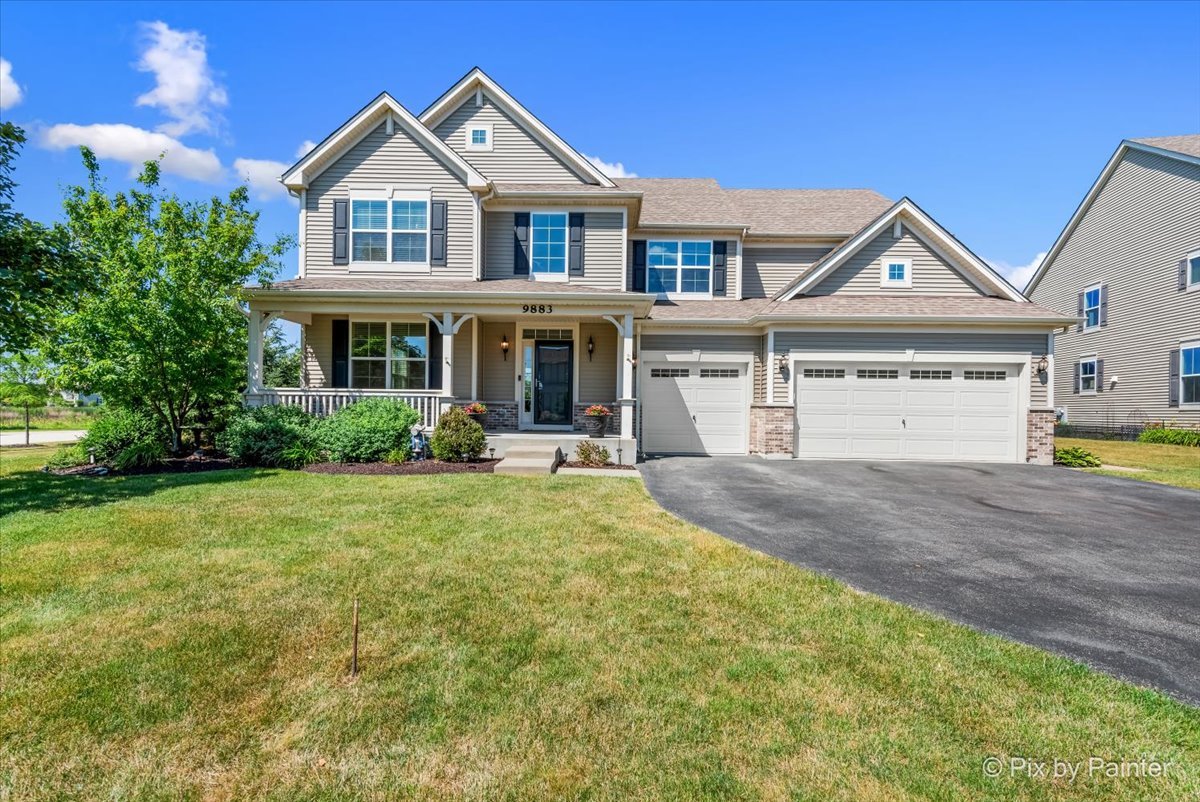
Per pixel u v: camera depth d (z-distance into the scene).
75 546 5.33
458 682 3.07
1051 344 12.64
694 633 3.67
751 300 15.52
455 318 12.38
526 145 14.28
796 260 16.22
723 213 15.93
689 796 2.27
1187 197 17.69
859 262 14.02
